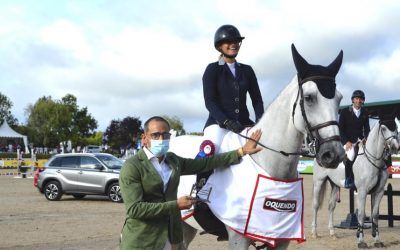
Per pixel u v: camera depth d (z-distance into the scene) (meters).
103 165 16.47
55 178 16.66
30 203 15.95
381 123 9.15
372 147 9.26
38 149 62.81
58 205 15.41
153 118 4.00
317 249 8.84
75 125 82.62
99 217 12.65
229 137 4.63
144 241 3.88
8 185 23.53
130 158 3.97
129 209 3.76
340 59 4.12
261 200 4.17
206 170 4.31
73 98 83.69
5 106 104.00
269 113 4.39
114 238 9.60
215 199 4.36
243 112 4.88
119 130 48.56
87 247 8.64
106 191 16.25
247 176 4.27
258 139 4.31
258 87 5.01
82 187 16.36
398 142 8.99
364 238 10.13
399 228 11.69
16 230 10.52
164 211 3.75
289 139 4.20
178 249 4.83
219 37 4.79
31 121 78.88
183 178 4.91
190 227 5.29
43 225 11.24
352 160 9.44
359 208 9.29
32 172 30.36
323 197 10.23
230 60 4.87
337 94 4.02
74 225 11.27
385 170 9.38
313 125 3.95
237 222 4.21
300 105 4.02
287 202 4.22
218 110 4.65
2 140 50.91
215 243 9.19
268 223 4.17
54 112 78.75
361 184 9.32
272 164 4.25
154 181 3.90
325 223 12.26
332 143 3.84
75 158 16.84
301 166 32.53
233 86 4.79
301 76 4.09
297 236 4.26
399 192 11.65
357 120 9.97
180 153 5.04
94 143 83.19
